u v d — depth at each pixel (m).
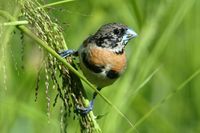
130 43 14.03
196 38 16.16
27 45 12.49
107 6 14.98
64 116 9.67
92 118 9.87
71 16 14.23
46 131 12.38
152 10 14.07
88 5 14.86
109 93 13.40
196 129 15.59
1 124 11.75
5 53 8.94
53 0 13.55
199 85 15.80
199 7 16.05
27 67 12.66
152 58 13.06
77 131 12.73
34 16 9.12
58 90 9.53
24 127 12.25
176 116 15.64
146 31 13.36
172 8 13.86
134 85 12.65
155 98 15.42
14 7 9.00
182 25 16.39
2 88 9.77
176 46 16.25
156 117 14.73
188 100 15.80
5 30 8.89
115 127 12.10
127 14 14.77
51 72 9.40
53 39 9.45
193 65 16.03
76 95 9.97
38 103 12.72
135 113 14.39
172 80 15.77
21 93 12.62
